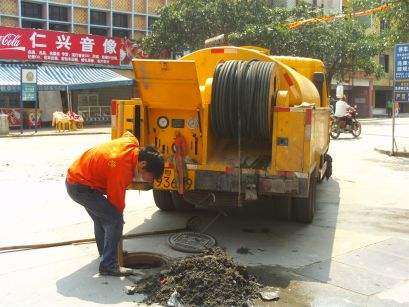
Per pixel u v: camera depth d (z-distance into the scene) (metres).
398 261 5.74
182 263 4.94
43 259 5.56
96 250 5.88
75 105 27.66
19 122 24.88
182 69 5.70
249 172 5.99
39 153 14.92
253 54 6.79
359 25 31.17
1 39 24.62
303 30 27.61
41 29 26.09
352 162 13.85
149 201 8.62
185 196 6.54
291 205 7.18
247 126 6.07
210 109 6.17
